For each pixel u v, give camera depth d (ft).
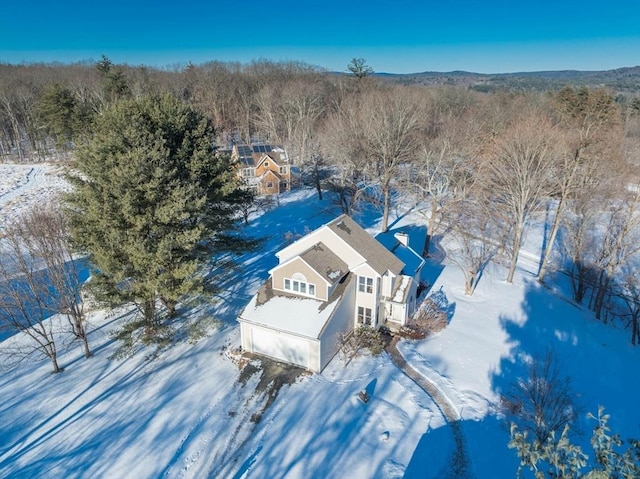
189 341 87.61
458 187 140.26
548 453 31.09
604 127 147.74
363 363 82.07
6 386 76.02
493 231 141.08
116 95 256.73
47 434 66.08
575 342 91.71
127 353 82.28
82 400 72.79
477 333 92.99
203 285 84.84
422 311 96.43
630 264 120.67
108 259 73.20
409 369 81.41
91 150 77.20
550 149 114.73
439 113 249.14
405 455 62.49
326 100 286.46
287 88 284.00
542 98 299.38
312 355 78.33
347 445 63.93
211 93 317.22
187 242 77.10
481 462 61.46
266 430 66.69
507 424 67.51
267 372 79.20
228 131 309.42
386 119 153.28
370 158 161.48
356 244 90.07
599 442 30.01
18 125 323.98
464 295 109.70
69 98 249.96
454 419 69.46
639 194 102.27
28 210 163.32
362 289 88.38
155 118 81.20
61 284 78.84
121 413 70.03
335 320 82.07
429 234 132.36
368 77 307.99
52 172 254.06
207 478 59.31
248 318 82.64
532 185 111.75
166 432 66.39
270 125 272.31
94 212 71.92
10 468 60.29
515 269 127.44
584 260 114.42
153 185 72.90
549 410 68.49
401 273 98.17
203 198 77.20
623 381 80.84
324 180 189.88
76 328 87.66
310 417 69.05
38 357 83.92
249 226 156.66
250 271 116.67
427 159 141.79
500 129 175.52
